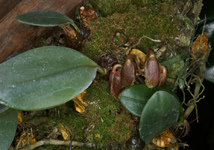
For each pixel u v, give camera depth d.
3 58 0.35
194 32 0.36
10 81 0.28
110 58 0.35
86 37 0.36
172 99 0.31
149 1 0.36
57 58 0.30
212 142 0.38
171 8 0.36
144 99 0.32
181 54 0.35
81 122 0.35
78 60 0.30
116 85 0.33
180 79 0.35
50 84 0.29
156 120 0.31
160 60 0.36
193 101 0.36
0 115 0.32
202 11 0.37
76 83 0.30
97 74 0.35
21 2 0.35
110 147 0.35
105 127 0.35
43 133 0.36
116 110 0.35
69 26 0.34
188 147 0.38
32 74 0.29
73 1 0.36
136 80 0.35
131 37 0.36
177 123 0.35
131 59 0.31
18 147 0.35
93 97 0.35
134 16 0.36
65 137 0.35
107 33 0.36
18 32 0.35
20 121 0.35
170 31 0.36
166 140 0.34
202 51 0.35
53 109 0.36
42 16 0.31
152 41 0.36
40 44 0.36
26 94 0.28
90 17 0.35
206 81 0.38
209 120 0.38
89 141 0.35
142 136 0.31
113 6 0.36
